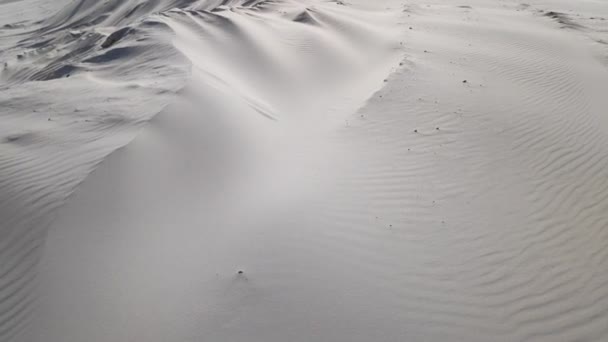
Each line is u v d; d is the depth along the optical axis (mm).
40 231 5434
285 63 12461
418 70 10938
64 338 4426
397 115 8758
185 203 6109
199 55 12219
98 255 5219
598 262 5465
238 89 10141
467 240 5730
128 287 4887
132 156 6547
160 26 15602
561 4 23609
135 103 8297
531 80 10945
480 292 5004
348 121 8625
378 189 6582
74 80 10578
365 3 22297
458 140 7926
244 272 5000
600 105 9805
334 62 12727
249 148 7602
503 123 8570
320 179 6719
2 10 67562
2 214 5613
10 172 6254
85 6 53969
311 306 4613
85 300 4750
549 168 7312
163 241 5492
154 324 4500
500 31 15117
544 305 4887
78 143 6926
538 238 5824
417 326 4551
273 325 4418
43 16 61531
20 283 4953
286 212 5891
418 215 6102
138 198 6000
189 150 7070
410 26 15805
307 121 9250
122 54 13312
